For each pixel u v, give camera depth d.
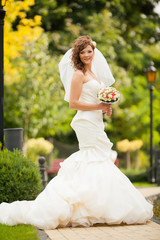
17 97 17.75
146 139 24.62
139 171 19.05
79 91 5.98
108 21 21.66
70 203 5.57
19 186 6.74
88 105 5.93
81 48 6.05
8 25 13.83
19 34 14.79
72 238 4.86
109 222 5.59
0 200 6.67
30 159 7.36
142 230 5.31
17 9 13.80
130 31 25.58
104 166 5.87
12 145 7.74
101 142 6.03
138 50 25.59
